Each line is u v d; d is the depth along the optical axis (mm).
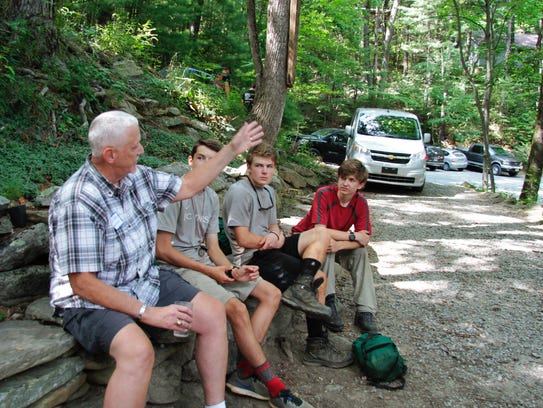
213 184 5766
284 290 3232
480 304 4496
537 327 4055
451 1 14773
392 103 30828
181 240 2949
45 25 5898
